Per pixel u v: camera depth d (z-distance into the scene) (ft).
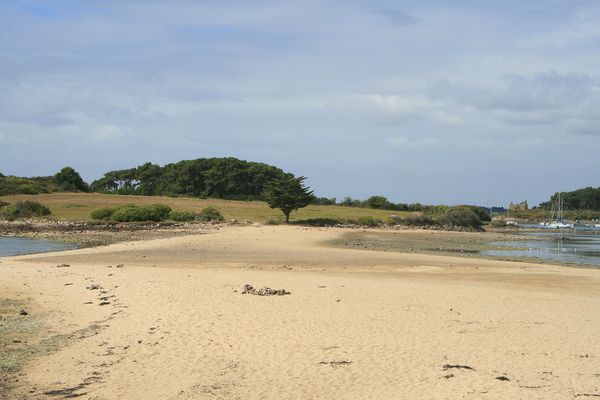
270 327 49.42
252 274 87.30
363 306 59.82
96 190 485.97
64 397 33.88
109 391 34.78
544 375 37.55
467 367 39.01
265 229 218.59
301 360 40.37
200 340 45.32
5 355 42.11
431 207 411.34
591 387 35.27
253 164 446.60
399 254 136.05
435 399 33.17
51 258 111.04
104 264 100.48
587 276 96.63
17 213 248.11
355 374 37.50
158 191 437.58
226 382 36.09
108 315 54.85
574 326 52.39
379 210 362.33
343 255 128.47
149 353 42.11
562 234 320.70
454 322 53.06
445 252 154.30
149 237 181.47
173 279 77.66
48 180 390.83
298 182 264.31
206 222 254.27
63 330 49.49
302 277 84.74
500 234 288.71
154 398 33.65
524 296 70.49
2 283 74.28
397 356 41.45
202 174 429.79
